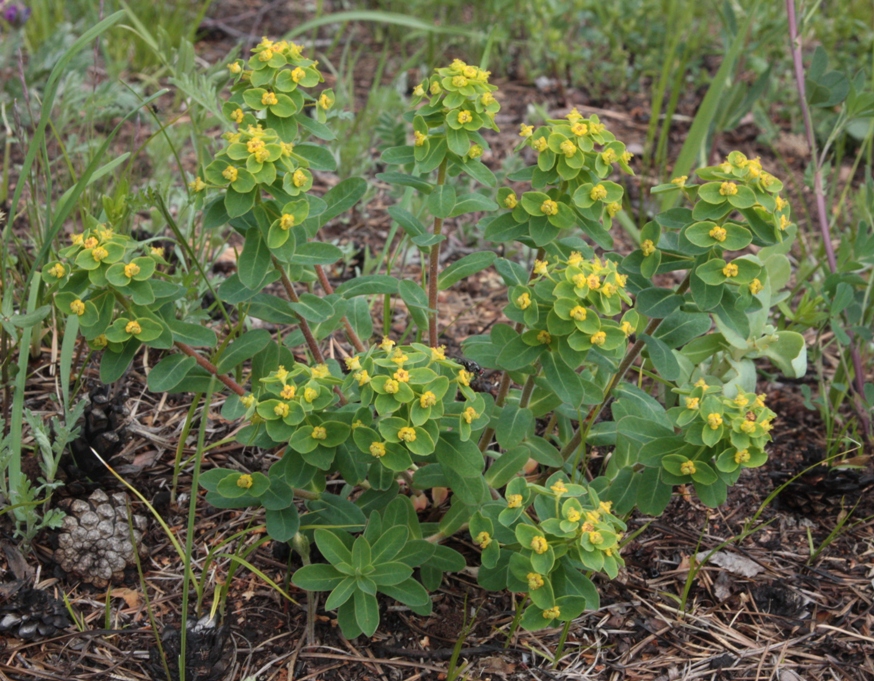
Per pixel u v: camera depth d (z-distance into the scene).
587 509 0.52
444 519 0.56
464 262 0.57
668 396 0.67
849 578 0.61
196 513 0.62
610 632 0.58
